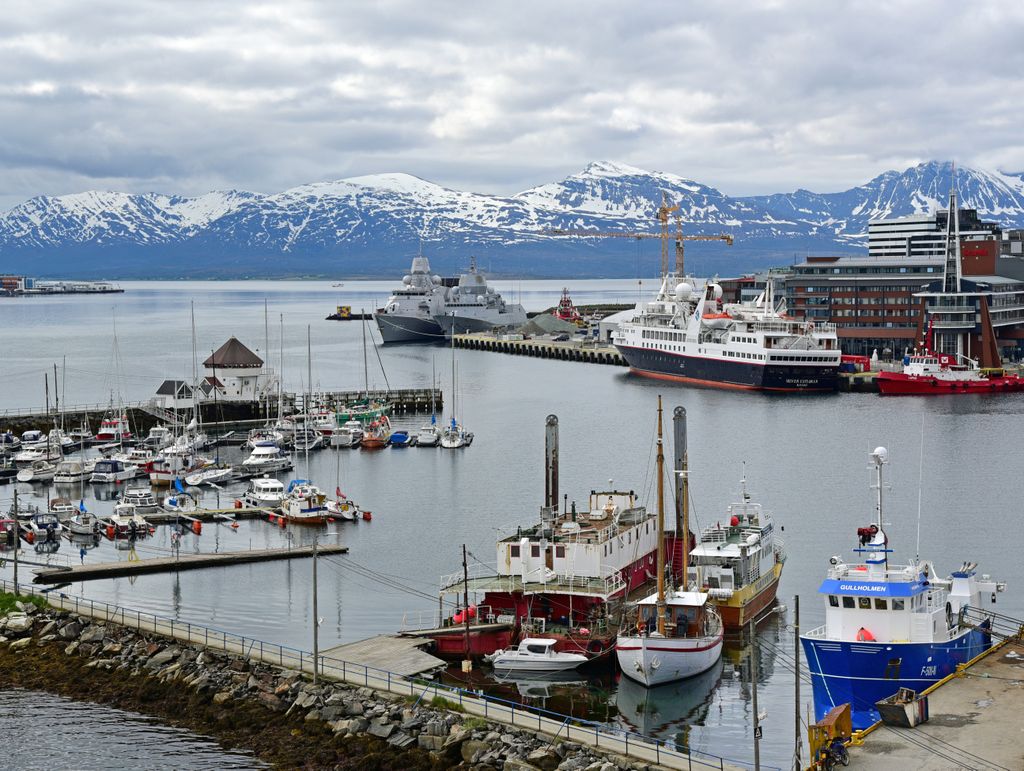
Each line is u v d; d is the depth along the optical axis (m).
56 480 180.75
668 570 108.25
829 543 131.12
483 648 92.75
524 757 70.12
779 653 94.50
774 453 193.62
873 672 75.19
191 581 119.56
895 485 164.00
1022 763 61.78
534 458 194.25
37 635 98.12
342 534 141.12
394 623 103.88
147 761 75.94
